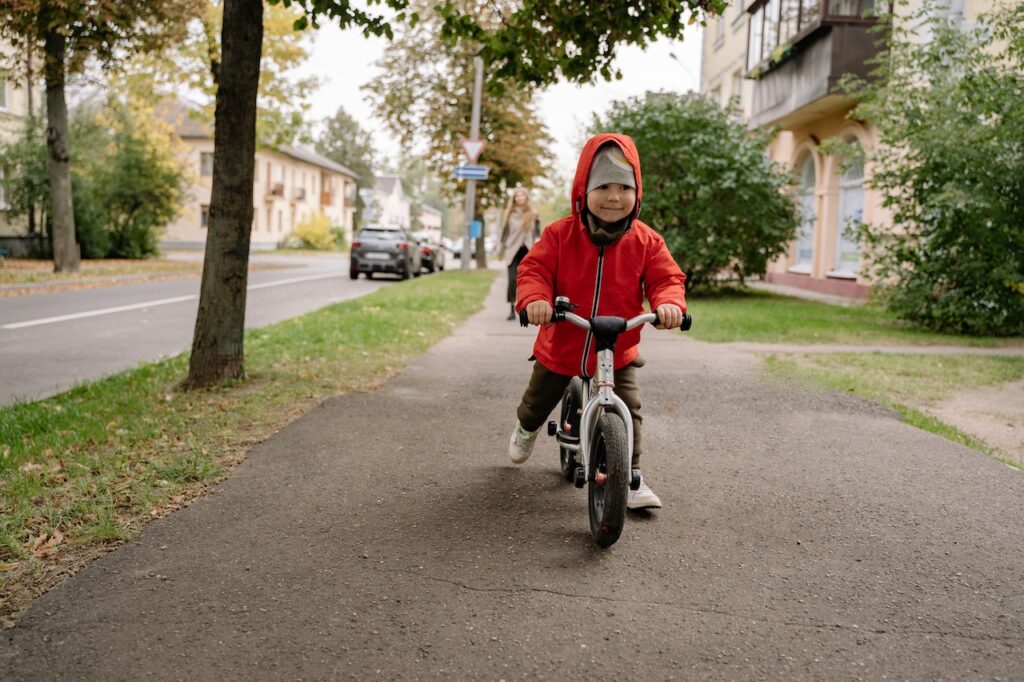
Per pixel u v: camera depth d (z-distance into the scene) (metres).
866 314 13.71
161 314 12.62
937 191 10.96
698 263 16.81
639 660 2.60
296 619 2.84
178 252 45.00
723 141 16.50
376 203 103.50
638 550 3.48
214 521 3.75
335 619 2.84
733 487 4.35
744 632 2.78
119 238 31.98
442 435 5.35
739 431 5.55
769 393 6.74
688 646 2.69
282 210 69.38
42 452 4.71
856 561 3.39
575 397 4.04
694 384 7.11
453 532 3.67
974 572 3.29
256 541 3.53
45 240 28.34
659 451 5.06
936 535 3.68
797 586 3.15
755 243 17.08
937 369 8.06
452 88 31.88
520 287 3.70
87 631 2.75
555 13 6.73
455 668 2.54
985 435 5.65
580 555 3.42
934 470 4.67
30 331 10.45
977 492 4.28
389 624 2.81
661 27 6.77
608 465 3.32
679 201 17.08
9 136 31.22
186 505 3.96
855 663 2.59
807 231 21.05
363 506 3.99
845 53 15.80
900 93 11.34
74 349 9.07
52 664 2.55
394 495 4.16
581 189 3.65
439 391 6.71
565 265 3.75
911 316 11.90
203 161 58.41
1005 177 10.48
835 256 19.36
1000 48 13.77
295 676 2.49
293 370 7.39
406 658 2.60
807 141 20.27
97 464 4.46
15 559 3.28
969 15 14.74
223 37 6.31
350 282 22.47
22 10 17.05
